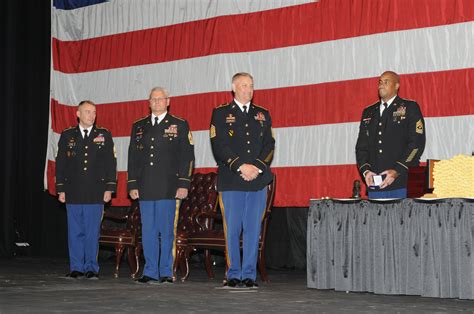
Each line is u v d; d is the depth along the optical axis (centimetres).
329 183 845
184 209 874
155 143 732
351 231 632
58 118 1075
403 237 598
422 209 588
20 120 1160
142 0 1022
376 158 673
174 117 745
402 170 650
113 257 1103
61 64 1081
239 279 681
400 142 664
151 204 730
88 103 802
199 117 956
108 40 1052
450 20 772
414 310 515
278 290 659
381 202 612
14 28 1147
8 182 1144
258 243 701
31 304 541
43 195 1159
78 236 796
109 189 801
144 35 1018
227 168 679
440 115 773
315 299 583
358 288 627
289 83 880
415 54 791
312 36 865
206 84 953
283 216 941
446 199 577
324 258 654
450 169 590
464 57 762
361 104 826
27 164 1163
